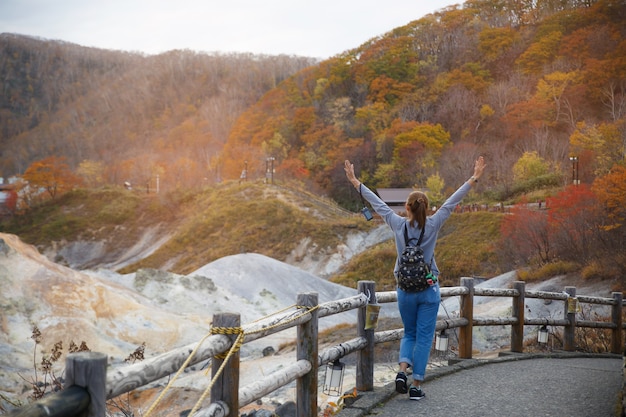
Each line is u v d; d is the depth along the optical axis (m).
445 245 68.12
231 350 3.61
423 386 6.53
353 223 89.81
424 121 142.88
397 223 5.57
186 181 157.75
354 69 179.25
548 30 163.50
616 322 12.59
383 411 5.47
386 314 35.12
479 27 181.25
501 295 9.38
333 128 151.12
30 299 21.66
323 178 136.00
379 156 131.62
